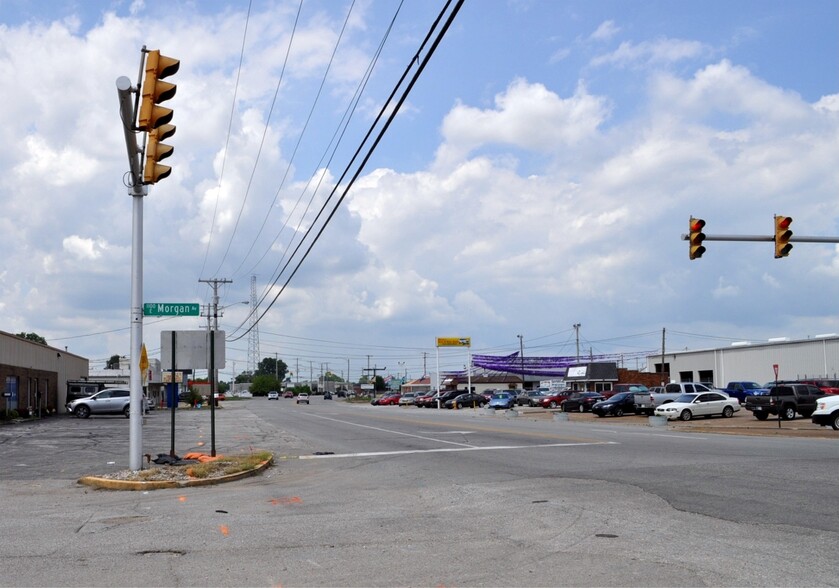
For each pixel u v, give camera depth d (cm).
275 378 19712
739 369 7375
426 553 884
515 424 3906
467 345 9250
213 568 819
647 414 5012
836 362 6228
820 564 805
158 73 1359
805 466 1658
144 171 1457
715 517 1074
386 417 5200
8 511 1235
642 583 739
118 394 5212
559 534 980
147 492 1476
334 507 1252
